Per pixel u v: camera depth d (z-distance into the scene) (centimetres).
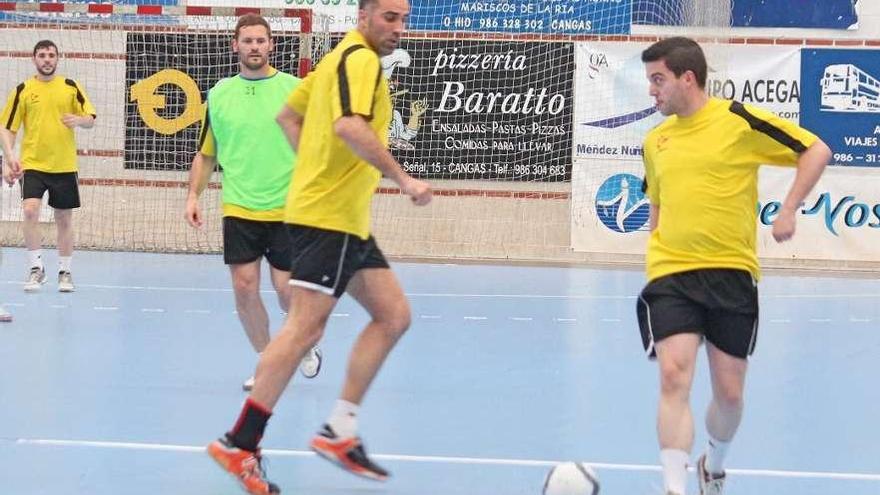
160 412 962
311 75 761
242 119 997
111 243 2339
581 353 1296
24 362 1176
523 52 2266
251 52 1004
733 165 675
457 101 2284
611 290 1861
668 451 648
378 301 736
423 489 750
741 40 2233
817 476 799
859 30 2212
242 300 1012
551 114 2272
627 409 1011
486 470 802
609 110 2258
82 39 2319
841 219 2222
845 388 1120
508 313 1596
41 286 1755
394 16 721
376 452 846
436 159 2298
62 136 1670
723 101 691
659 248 689
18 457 809
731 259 674
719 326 679
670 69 681
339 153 703
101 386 1064
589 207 2278
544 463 823
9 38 2334
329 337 1375
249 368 1171
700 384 1129
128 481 753
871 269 2214
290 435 891
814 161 657
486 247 2303
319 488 746
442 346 1330
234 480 759
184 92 2311
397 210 2309
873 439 913
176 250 2303
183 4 2312
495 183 2294
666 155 690
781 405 1041
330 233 709
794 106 2230
